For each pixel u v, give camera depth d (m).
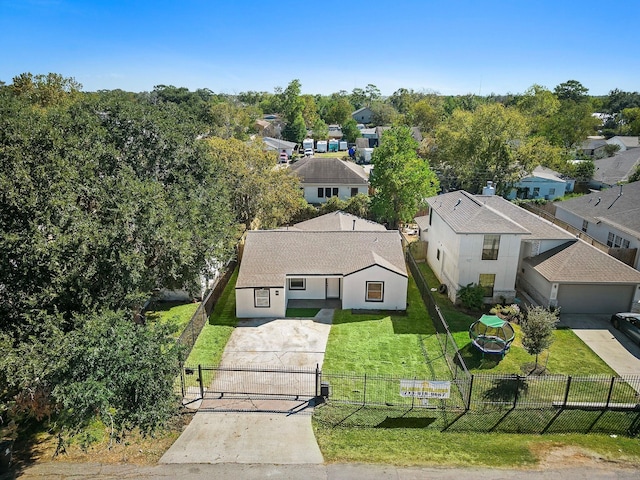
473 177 50.47
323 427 16.23
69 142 18.81
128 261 15.99
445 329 23.80
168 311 26.12
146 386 12.90
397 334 23.44
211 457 14.77
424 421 16.56
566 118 79.88
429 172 41.59
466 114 55.59
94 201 18.75
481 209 27.58
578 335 23.25
